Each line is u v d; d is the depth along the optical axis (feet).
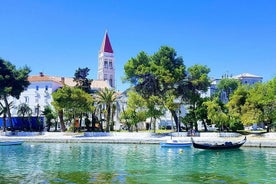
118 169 110.52
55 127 327.06
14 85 299.17
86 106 276.82
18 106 341.41
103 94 283.79
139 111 274.16
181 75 268.41
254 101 228.02
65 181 88.94
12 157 145.79
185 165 119.96
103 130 297.94
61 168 112.88
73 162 128.36
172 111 273.54
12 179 91.91
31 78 372.58
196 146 172.24
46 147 194.39
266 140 190.39
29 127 340.80
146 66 274.16
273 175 98.89
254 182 88.22
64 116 320.29
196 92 279.08
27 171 106.42
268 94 225.15
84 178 93.56
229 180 90.99
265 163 124.47
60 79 406.41
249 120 224.33
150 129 314.14
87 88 335.26
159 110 263.08
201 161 131.34
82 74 337.72
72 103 270.26
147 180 90.63
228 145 170.30
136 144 209.97
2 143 203.31
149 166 117.70
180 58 284.61
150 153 160.35
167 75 259.60
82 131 295.28
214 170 108.47
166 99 263.08
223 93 452.35
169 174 100.58
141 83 268.00
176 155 151.53
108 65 565.94
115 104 326.85
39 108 360.89
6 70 294.66
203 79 269.23
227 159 137.18
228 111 264.11
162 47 280.72
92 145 206.59
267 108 224.33
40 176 96.84
